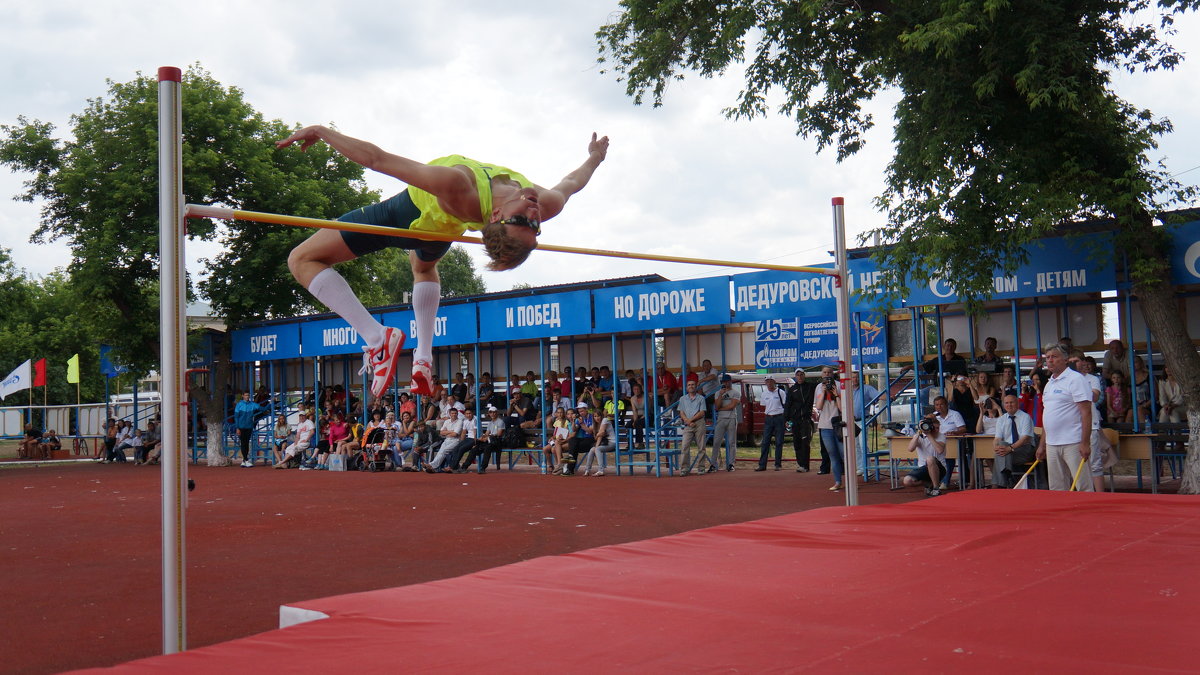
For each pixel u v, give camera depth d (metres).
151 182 23.77
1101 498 6.39
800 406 16.17
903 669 2.45
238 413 24.06
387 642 2.92
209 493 15.22
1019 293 12.38
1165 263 11.03
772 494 12.55
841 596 3.52
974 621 3.00
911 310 14.48
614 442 17.05
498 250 3.87
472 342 18.88
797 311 14.77
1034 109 10.88
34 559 8.52
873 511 6.20
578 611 3.34
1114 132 11.14
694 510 10.98
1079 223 12.02
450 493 14.16
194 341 25.05
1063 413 8.59
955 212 11.03
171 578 3.90
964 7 9.86
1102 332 13.62
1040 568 4.03
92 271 23.75
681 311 16.03
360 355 24.22
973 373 13.37
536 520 10.49
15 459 31.08
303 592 6.55
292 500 13.65
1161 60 11.07
